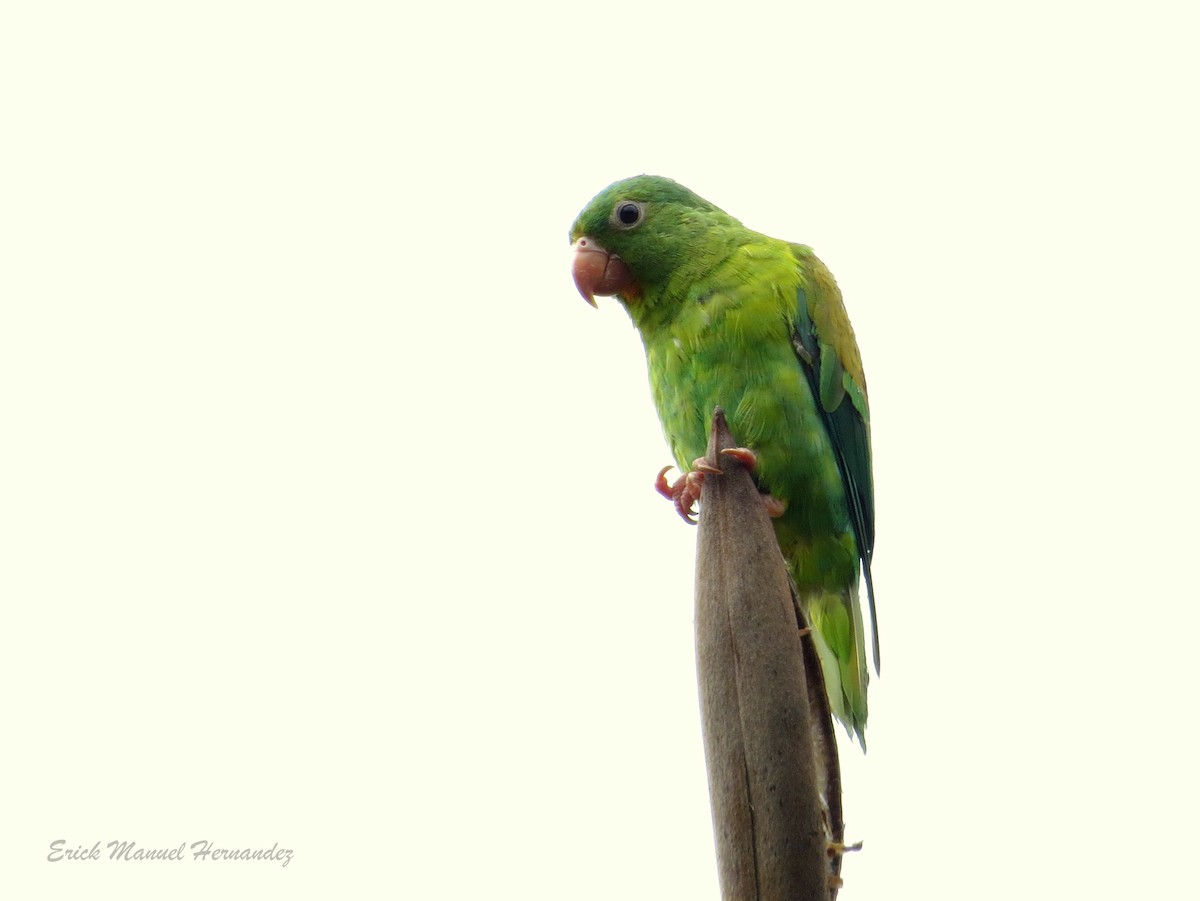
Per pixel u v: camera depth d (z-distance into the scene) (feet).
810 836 19.60
